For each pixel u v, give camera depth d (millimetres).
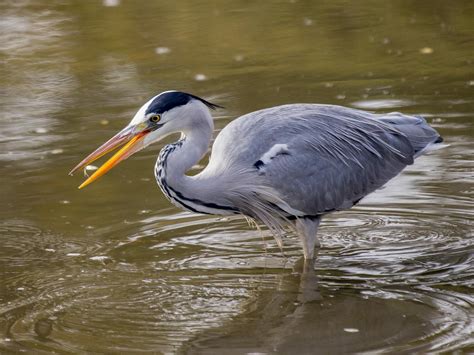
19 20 23109
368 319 9125
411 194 12766
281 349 8484
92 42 21078
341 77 17859
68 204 12578
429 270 10391
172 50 20359
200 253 11070
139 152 14727
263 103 16344
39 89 17828
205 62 19422
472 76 17438
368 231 11703
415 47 19750
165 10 23703
